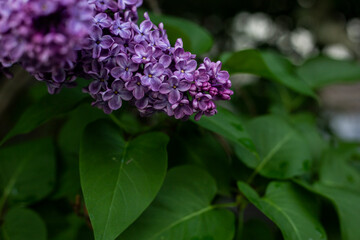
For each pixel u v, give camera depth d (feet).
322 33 3.11
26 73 2.15
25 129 1.44
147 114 1.28
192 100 1.24
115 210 1.27
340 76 2.15
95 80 1.24
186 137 1.61
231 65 1.61
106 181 1.32
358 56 3.22
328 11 3.14
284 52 3.20
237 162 1.64
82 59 1.22
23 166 1.63
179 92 1.22
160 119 1.60
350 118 3.61
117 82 1.23
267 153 1.62
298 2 3.15
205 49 1.76
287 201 1.50
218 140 1.72
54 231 1.65
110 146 1.40
